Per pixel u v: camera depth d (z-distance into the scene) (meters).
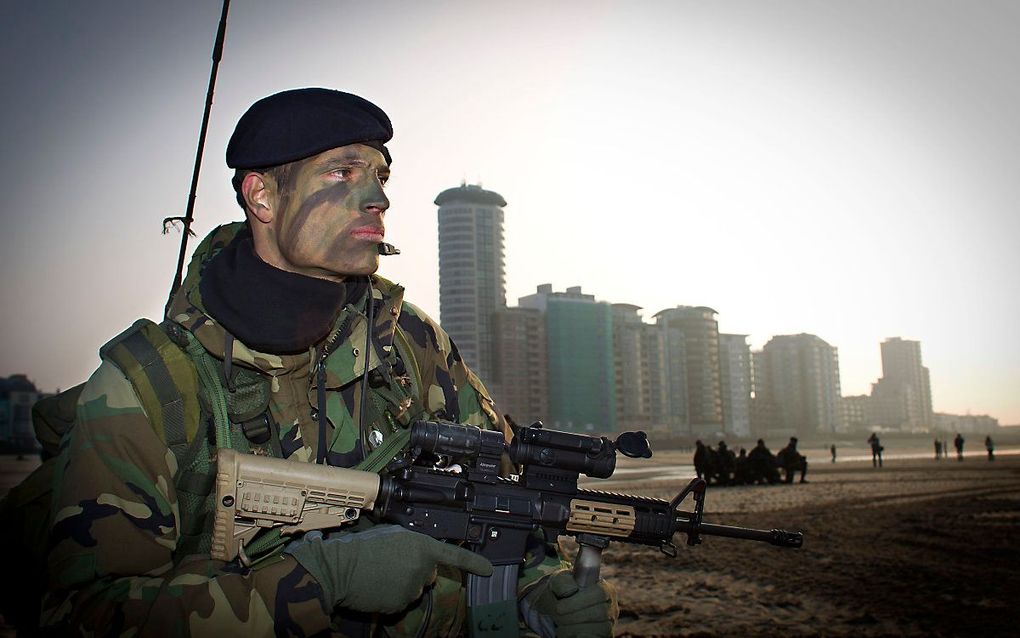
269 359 1.50
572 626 1.62
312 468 1.49
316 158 1.49
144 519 1.31
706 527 1.85
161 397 1.38
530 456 1.72
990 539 9.73
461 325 117.81
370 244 1.52
